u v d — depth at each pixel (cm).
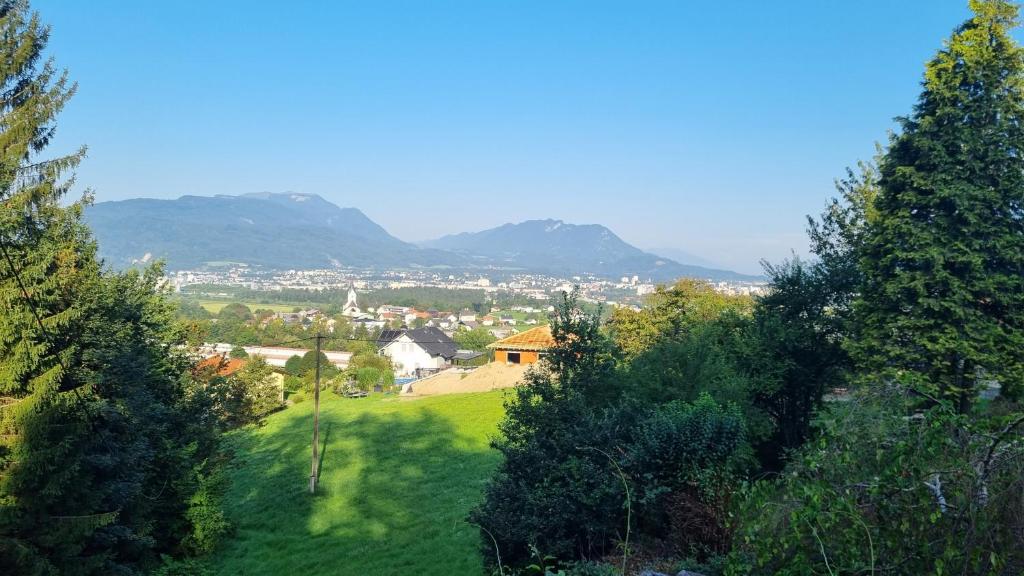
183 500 2216
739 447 1397
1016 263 1753
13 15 1756
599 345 1773
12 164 1661
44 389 1339
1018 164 1803
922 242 1852
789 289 2517
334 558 2230
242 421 3884
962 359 1812
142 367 1891
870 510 609
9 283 1369
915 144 1916
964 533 558
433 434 4019
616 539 1370
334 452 3791
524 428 1703
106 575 1520
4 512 1252
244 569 2169
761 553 621
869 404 705
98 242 2045
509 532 1459
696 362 1916
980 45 1884
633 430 1480
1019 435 555
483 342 13862
